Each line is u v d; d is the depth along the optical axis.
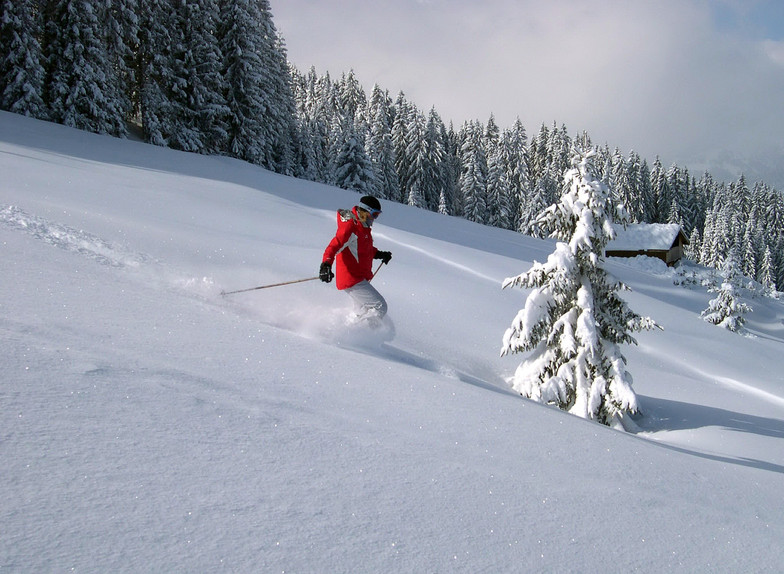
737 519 2.46
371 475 1.94
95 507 1.33
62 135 24.77
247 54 41.00
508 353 7.70
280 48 51.72
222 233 11.09
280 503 1.58
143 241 7.96
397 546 1.51
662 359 10.88
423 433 2.57
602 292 7.75
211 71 38.78
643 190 93.94
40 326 2.78
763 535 2.32
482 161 71.56
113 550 1.19
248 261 8.91
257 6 47.97
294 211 17.62
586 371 7.30
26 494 1.31
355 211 5.98
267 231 12.78
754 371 11.84
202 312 4.24
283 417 2.29
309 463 1.91
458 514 1.79
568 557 1.70
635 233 57.97
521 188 75.62
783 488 3.37
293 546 1.38
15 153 15.43
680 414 7.33
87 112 31.95
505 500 2.00
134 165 20.64
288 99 51.81
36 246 5.54
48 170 13.63
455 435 2.66
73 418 1.78
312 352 3.68
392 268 11.84
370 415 2.64
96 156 20.84
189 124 38.50
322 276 5.80
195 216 12.48
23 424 1.65
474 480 2.12
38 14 30.72
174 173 20.66
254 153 41.16
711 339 14.31
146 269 6.23
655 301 18.09
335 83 106.25
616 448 3.18
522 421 3.22
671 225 57.78
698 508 2.46
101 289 4.18
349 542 1.46
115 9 32.66
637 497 2.39
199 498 1.50
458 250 16.06
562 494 2.21
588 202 7.72
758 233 91.69
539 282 7.86
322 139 62.56
